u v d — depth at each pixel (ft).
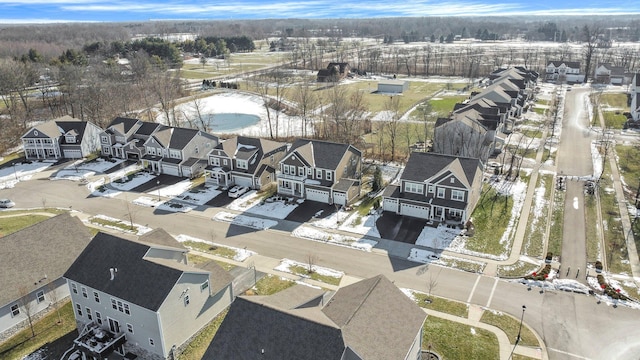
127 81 518.78
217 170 250.78
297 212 218.79
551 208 213.87
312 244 190.39
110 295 126.72
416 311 116.06
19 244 150.10
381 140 297.94
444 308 146.72
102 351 123.24
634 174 250.57
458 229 197.67
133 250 132.98
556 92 468.75
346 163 233.55
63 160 300.40
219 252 185.16
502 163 267.39
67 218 167.22
